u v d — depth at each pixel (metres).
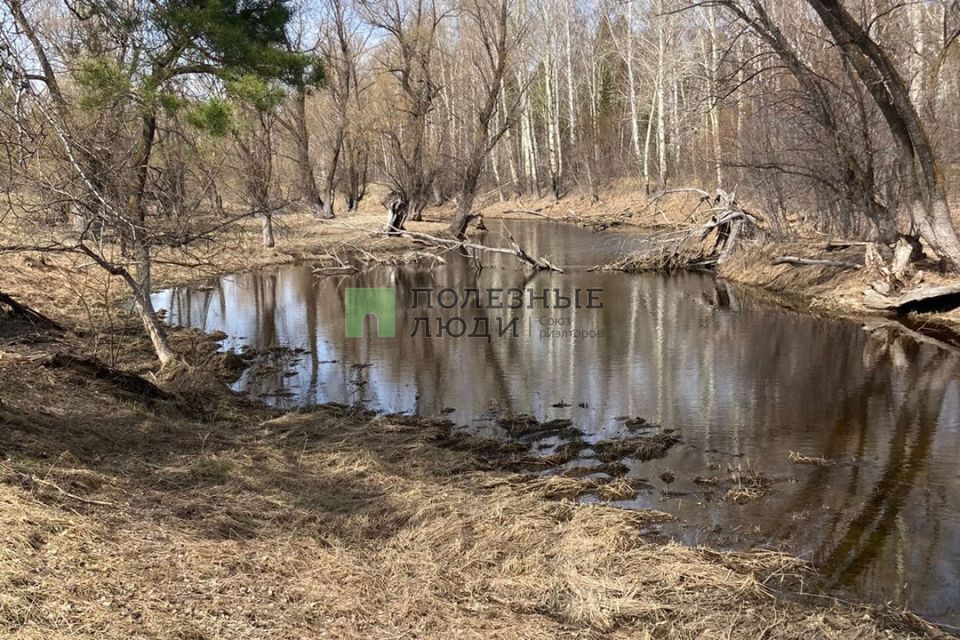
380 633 3.62
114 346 10.80
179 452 6.20
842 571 4.99
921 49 18.20
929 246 14.70
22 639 2.94
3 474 4.41
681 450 7.46
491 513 5.44
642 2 38.41
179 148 9.82
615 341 12.42
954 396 9.02
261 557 4.24
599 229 31.11
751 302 15.81
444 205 44.00
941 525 5.68
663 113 37.22
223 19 9.53
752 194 21.69
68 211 8.27
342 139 36.09
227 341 13.01
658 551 5.07
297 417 8.24
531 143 47.00
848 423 8.16
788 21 18.20
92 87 8.41
